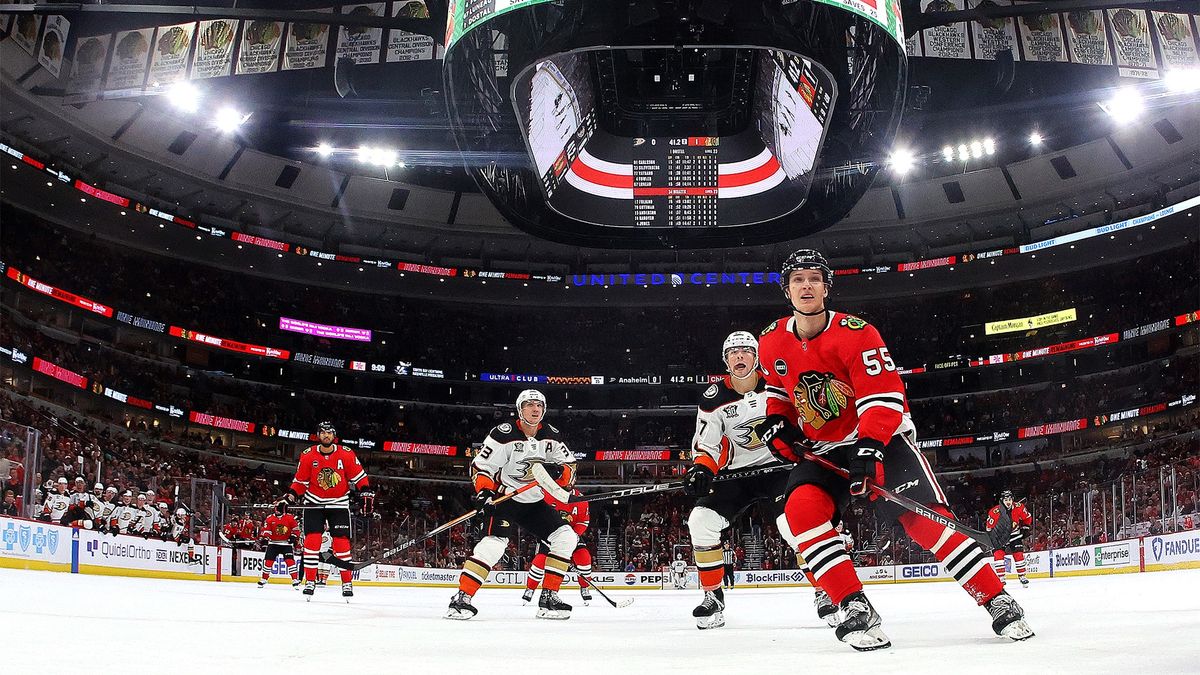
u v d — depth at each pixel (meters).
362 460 40.69
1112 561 20.91
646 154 24.08
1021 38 31.45
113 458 26.91
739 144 24.11
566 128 22.52
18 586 9.36
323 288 41.84
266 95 32.72
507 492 7.46
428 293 42.53
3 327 30.27
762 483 6.30
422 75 32.38
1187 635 3.88
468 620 6.79
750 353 6.23
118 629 4.69
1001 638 3.93
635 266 41.34
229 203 36.97
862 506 31.61
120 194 34.53
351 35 30.44
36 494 15.34
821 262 4.07
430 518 39.78
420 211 39.19
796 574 28.97
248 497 34.91
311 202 37.81
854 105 21.19
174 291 38.16
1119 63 31.06
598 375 43.00
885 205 38.97
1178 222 36.50
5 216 33.25
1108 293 40.16
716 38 17.89
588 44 18.17
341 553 11.34
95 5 24.66
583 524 11.07
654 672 2.98
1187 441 36.06
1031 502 33.41
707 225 24.11
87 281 35.19
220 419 37.03
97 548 15.57
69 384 32.03
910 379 43.06
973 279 41.19
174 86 29.91
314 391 40.94
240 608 7.65
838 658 3.31
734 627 5.74
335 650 3.82
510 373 42.88
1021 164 37.31
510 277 41.00
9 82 28.98
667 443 42.66
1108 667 2.86
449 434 42.28
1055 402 40.72
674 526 37.28
